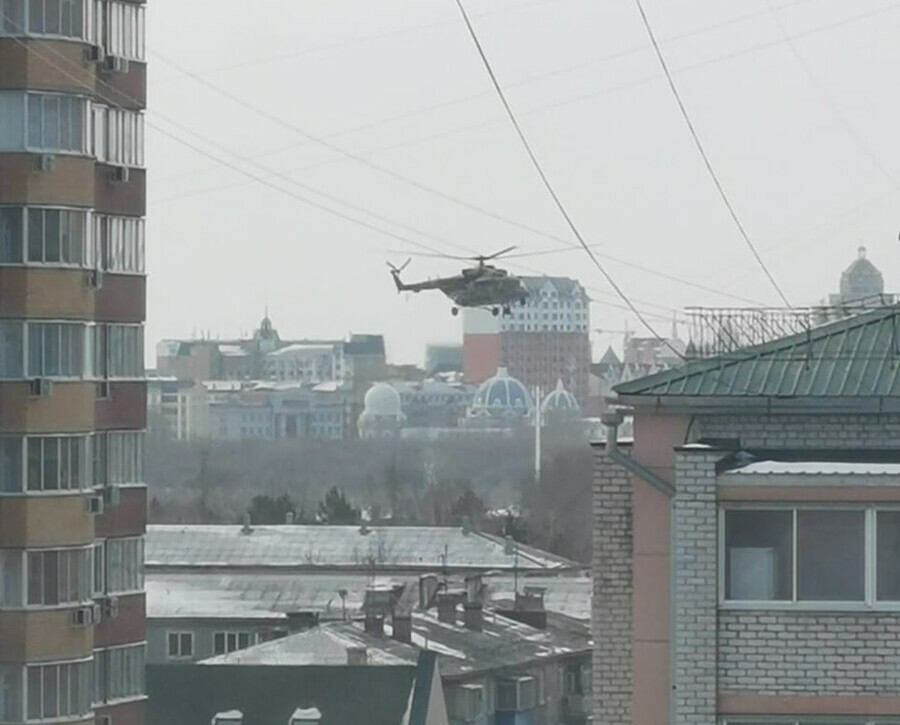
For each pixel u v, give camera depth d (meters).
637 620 119.75
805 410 120.06
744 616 114.25
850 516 113.81
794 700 113.94
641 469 120.00
